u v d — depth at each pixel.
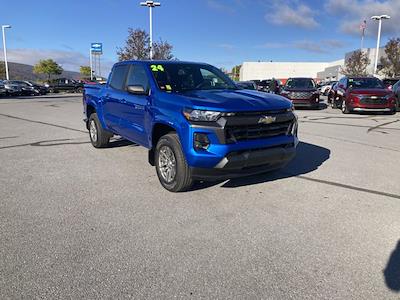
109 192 5.23
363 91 15.34
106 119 7.36
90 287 2.98
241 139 4.61
